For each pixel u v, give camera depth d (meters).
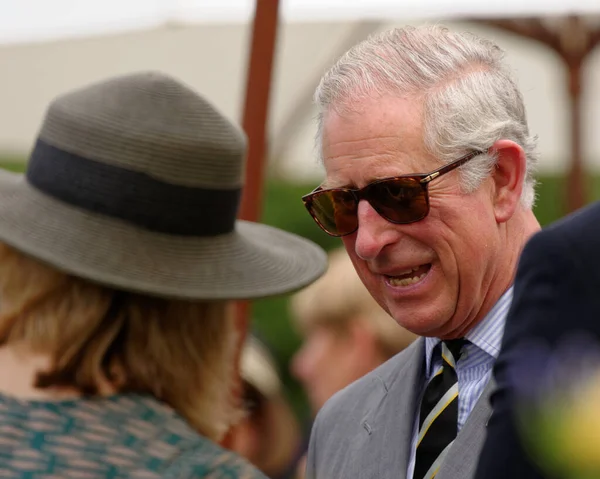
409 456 4.73
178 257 4.19
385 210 4.54
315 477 5.35
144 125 4.18
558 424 2.49
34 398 3.91
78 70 11.62
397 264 4.58
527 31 12.53
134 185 4.14
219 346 4.29
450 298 4.57
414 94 4.55
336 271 8.34
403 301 4.66
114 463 3.79
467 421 4.32
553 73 13.41
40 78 11.67
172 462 3.85
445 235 4.49
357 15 10.14
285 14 10.34
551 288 3.00
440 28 4.82
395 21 11.24
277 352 14.20
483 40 4.86
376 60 4.65
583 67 12.95
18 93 11.73
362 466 4.87
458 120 4.50
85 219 4.12
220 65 11.51
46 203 4.17
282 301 14.47
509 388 2.92
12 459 3.71
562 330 2.93
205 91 11.65
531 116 13.75
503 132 4.59
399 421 4.81
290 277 4.53
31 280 4.01
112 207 4.13
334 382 8.28
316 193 4.78
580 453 2.43
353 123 4.61
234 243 4.49
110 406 3.94
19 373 3.96
